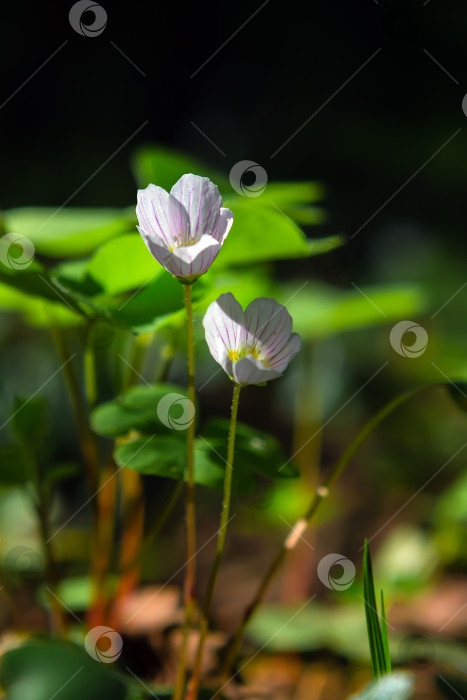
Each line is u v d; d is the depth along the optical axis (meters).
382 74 1.24
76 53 1.27
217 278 0.37
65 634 0.35
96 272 0.33
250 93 1.28
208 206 0.27
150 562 0.56
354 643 0.39
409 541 0.48
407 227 1.17
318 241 0.34
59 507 0.72
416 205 1.19
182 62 1.29
